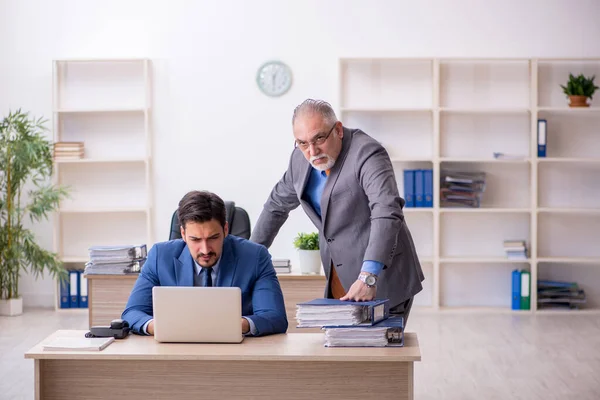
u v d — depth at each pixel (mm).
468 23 8336
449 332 7270
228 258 3627
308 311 3266
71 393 3238
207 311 3305
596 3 8273
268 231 4426
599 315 8094
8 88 8438
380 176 3742
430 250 8453
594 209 8188
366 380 3180
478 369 5953
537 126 8180
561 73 8367
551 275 8469
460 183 8266
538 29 8312
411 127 8391
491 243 8469
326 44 8344
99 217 8516
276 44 8359
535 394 5301
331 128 3770
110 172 8477
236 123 8398
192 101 8391
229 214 5191
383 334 3227
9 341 6820
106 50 8391
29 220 8500
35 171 8477
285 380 3201
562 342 6848
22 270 8508
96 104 8438
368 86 8375
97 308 5543
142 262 5590
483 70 8359
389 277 3861
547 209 8148
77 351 3201
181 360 3211
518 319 7875
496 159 8102
